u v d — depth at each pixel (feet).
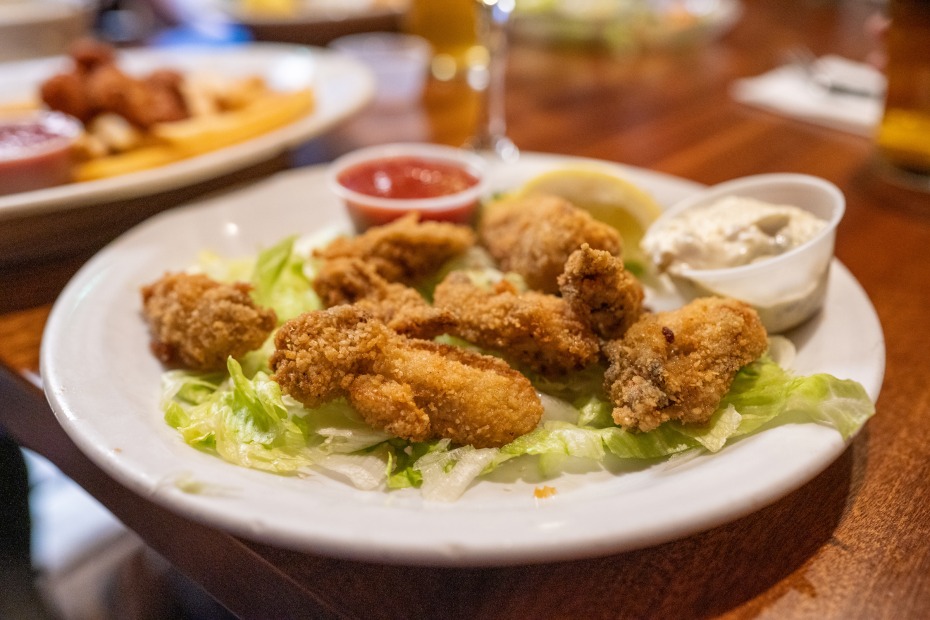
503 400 0.96
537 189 1.31
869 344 1.01
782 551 0.86
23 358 1.09
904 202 1.46
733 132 1.77
